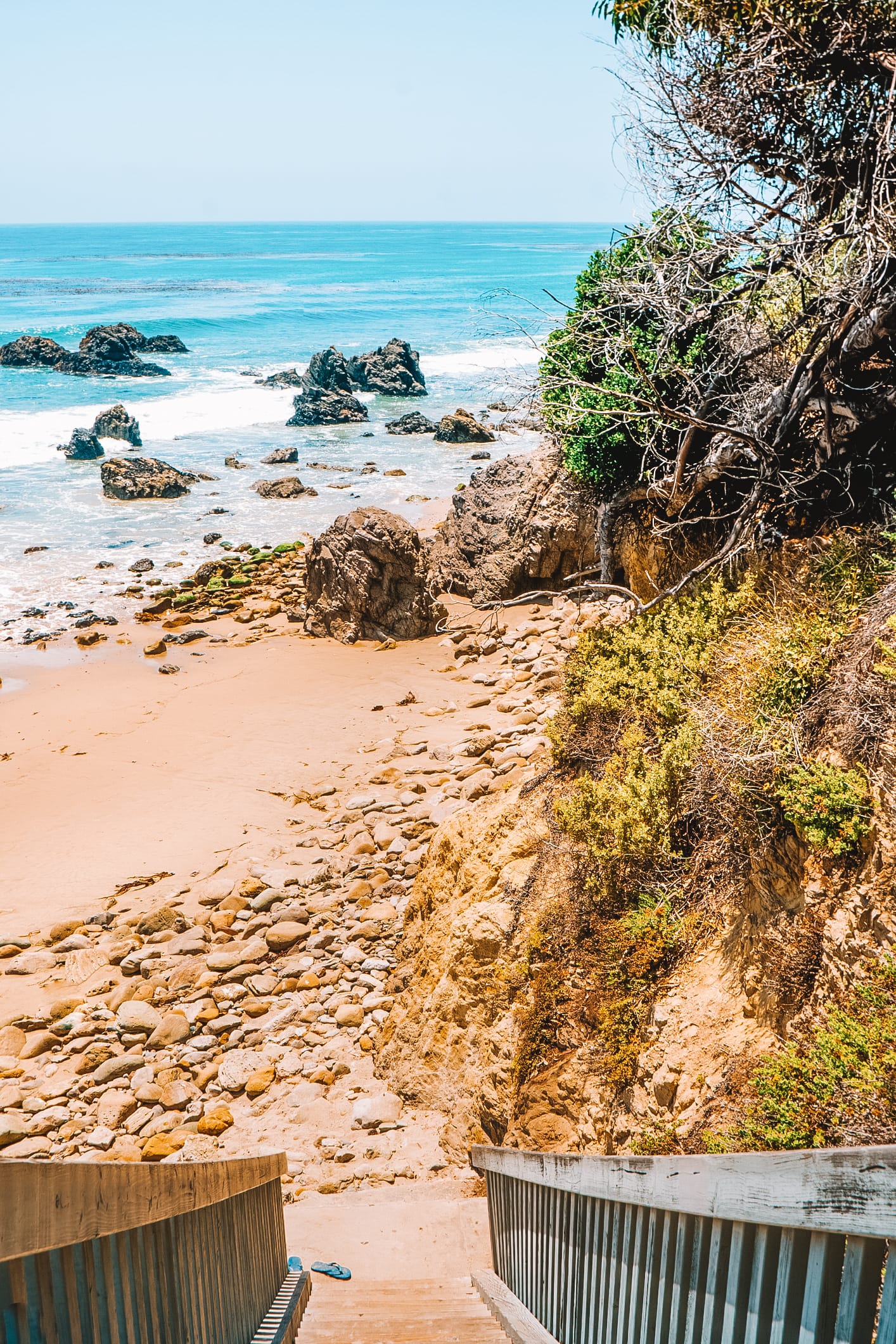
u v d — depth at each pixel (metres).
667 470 13.94
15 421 48.94
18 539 31.12
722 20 9.17
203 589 26.52
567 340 11.10
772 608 8.55
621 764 7.91
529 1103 7.12
